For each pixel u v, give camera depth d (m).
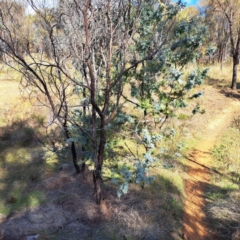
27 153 7.59
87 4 3.68
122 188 4.64
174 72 5.12
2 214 4.96
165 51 5.02
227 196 5.95
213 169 7.42
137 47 5.21
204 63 23.81
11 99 11.38
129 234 4.43
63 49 4.45
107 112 5.45
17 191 5.75
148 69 5.14
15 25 4.01
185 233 4.71
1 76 14.57
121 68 4.54
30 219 4.79
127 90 9.52
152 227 4.63
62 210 5.04
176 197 5.68
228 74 20.28
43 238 4.32
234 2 16.28
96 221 4.77
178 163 7.43
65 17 4.06
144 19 5.12
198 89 16.31
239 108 13.06
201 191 6.32
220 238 4.78
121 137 6.57
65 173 6.46
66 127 5.34
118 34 4.44
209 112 12.35
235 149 8.54
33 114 9.51
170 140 8.61
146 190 5.75
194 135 9.66
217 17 19.48
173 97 5.59
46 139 8.20
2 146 8.11
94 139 4.68
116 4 4.28
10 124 9.30
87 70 4.93
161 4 5.19
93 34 4.25
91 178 6.11
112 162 6.87
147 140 5.37
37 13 3.94
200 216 5.38
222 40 20.97
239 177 6.92
